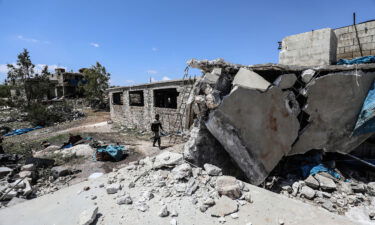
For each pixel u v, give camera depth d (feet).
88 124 62.95
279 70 16.24
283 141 15.96
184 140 32.94
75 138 35.58
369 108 16.51
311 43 21.79
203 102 14.99
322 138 17.29
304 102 16.99
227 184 12.18
